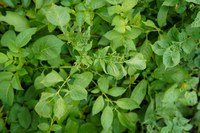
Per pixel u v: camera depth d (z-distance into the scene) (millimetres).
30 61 458
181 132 532
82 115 514
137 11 500
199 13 428
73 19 471
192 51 507
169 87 515
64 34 446
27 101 495
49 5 466
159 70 500
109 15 460
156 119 534
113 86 497
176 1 469
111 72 440
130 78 505
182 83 521
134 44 479
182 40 463
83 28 480
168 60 457
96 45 491
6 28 506
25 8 487
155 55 505
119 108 507
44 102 433
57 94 433
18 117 491
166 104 525
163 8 486
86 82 451
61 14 434
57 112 424
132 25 475
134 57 451
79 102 480
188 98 528
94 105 461
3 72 449
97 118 514
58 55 457
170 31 473
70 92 432
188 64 525
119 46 470
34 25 475
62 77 461
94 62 441
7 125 525
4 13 501
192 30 461
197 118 599
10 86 447
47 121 477
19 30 469
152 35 518
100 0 461
